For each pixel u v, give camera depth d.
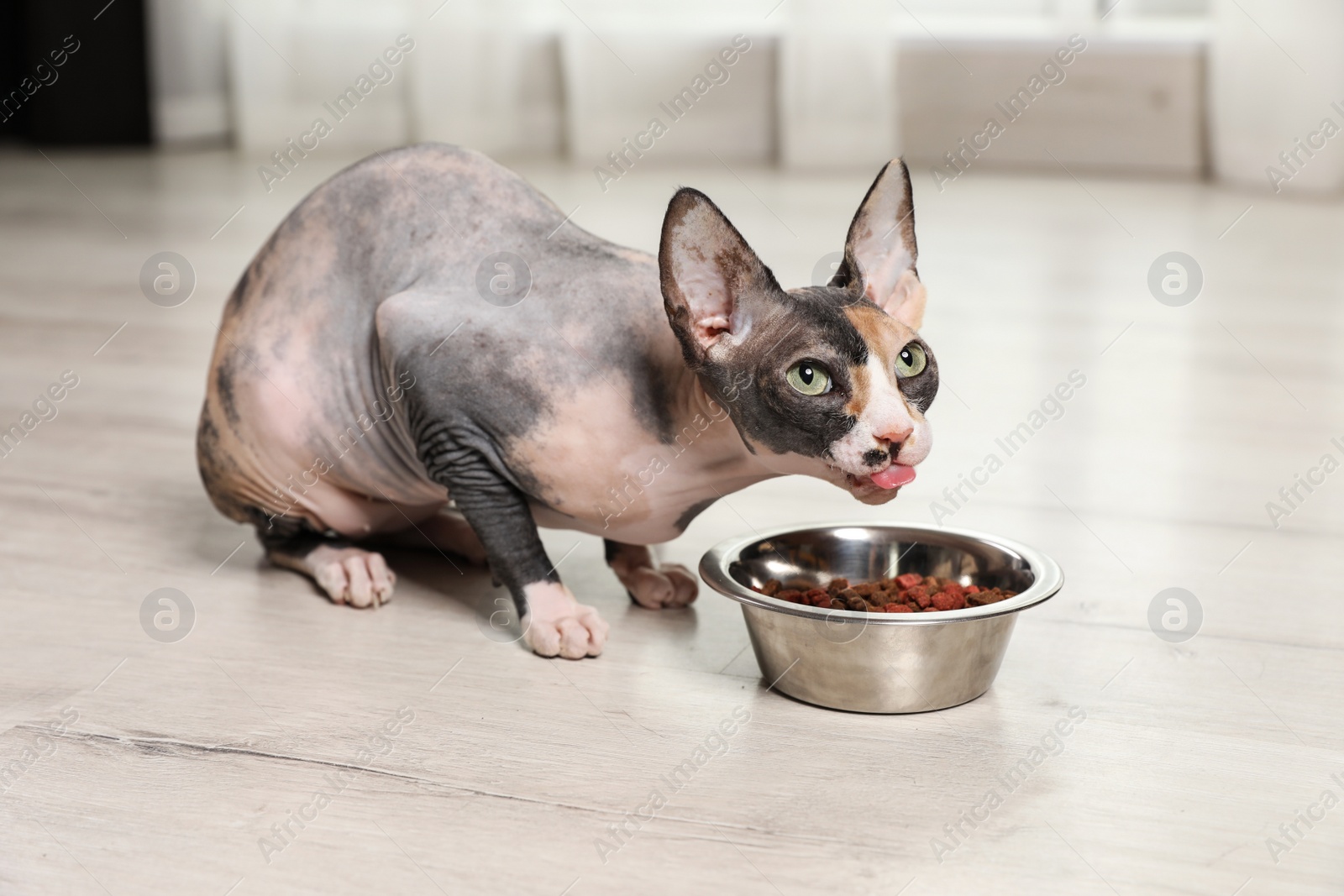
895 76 5.29
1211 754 1.22
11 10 5.79
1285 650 1.45
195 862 1.04
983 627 1.27
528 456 1.38
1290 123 4.66
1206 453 2.14
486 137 5.59
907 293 1.31
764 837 1.07
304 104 5.75
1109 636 1.48
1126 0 5.44
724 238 1.20
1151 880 1.02
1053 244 3.93
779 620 1.28
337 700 1.31
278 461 1.57
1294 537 1.78
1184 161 5.15
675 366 1.34
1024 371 2.63
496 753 1.21
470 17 5.47
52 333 2.90
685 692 1.34
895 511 1.88
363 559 1.57
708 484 1.38
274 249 1.58
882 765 1.19
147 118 5.88
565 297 1.40
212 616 1.52
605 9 5.35
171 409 2.36
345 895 1.00
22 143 5.97
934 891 1.00
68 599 1.56
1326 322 3.03
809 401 1.18
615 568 1.58
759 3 5.45
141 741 1.23
